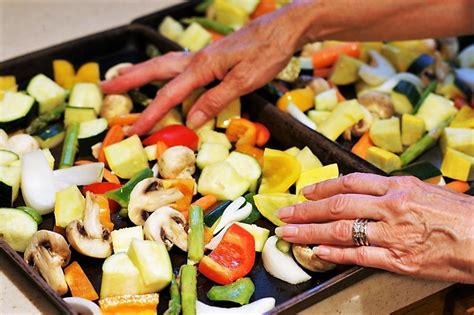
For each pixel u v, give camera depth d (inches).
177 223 32.2
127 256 30.7
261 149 37.5
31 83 39.3
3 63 40.2
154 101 37.2
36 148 36.4
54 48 41.4
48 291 28.8
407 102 39.9
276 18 37.4
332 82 41.7
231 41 37.5
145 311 29.6
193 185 34.3
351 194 30.7
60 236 30.9
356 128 38.6
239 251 31.6
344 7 37.1
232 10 44.7
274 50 37.0
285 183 34.5
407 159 37.8
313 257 30.9
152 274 30.0
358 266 30.3
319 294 29.5
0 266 31.3
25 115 37.9
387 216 29.8
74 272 30.8
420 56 42.1
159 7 48.5
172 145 36.6
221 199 34.3
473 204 29.8
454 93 41.1
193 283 30.2
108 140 36.8
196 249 31.5
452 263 29.5
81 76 41.2
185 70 37.6
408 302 32.0
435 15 37.0
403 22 37.3
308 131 36.2
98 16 47.3
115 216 33.8
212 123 38.1
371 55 42.3
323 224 30.7
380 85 41.1
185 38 43.4
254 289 31.0
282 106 39.3
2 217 32.5
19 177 34.6
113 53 42.9
